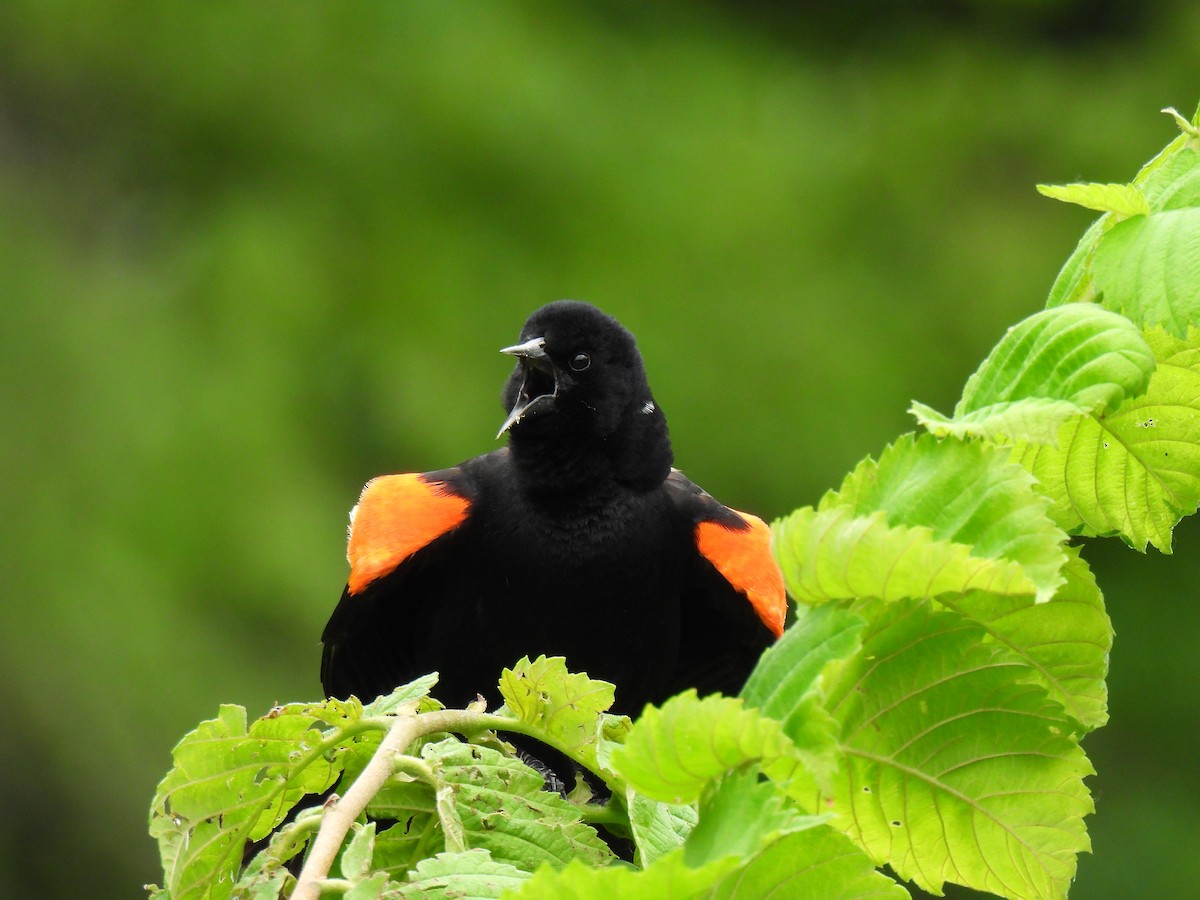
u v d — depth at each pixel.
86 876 14.74
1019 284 16.92
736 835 2.09
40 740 14.62
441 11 17.55
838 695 2.64
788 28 18.81
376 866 3.29
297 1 17.61
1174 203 2.76
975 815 2.67
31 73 17.94
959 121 17.88
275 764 3.08
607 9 18.33
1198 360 2.88
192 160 17.67
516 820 2.98
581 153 16.91
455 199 16.95
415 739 2.92
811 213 17.02
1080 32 18.83
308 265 16.58
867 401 16.06
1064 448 3.04
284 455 15.54
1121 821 16.30
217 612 14.97
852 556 2.28
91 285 16.95
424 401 15.87
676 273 16.47
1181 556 16.98
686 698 2.16
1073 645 2.62
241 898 2.87
